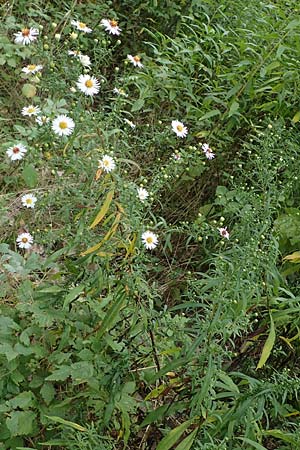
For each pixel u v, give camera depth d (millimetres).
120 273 580
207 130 905
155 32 1117
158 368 581
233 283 541
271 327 568
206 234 728
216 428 531
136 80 900
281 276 661
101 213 548
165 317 579
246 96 890
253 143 891
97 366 579
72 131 687
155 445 602
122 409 563
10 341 594
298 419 641
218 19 1012
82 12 1065
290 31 858
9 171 841
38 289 616
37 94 955
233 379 649
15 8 1037
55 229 744
